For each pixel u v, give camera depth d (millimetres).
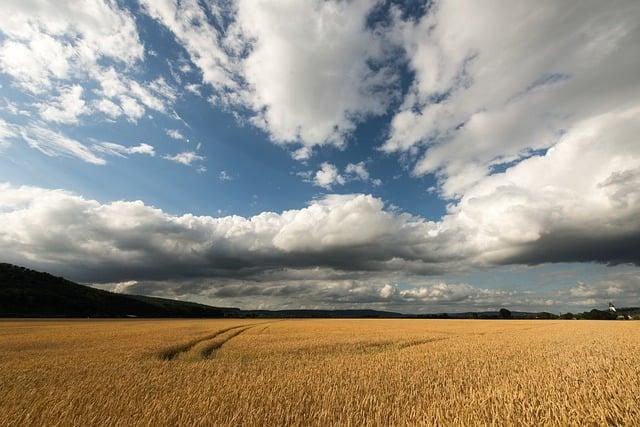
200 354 20891
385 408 7430
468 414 6652
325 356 18281
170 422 6688
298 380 10641
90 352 20281
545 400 7406
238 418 6793
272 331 40406
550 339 26375
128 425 6512
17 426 6672
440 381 10594
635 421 5969
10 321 63531
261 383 10250
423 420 6328
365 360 15617
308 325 56031
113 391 9398
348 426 6359
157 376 11727
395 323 65500
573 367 11930
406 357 16609
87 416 7055
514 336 30453
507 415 6285
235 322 67812
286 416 6789
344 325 56500
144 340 28016
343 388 9539
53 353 19891
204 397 8445
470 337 29828
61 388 10000
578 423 5984
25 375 12367
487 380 10703
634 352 16562
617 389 8086
